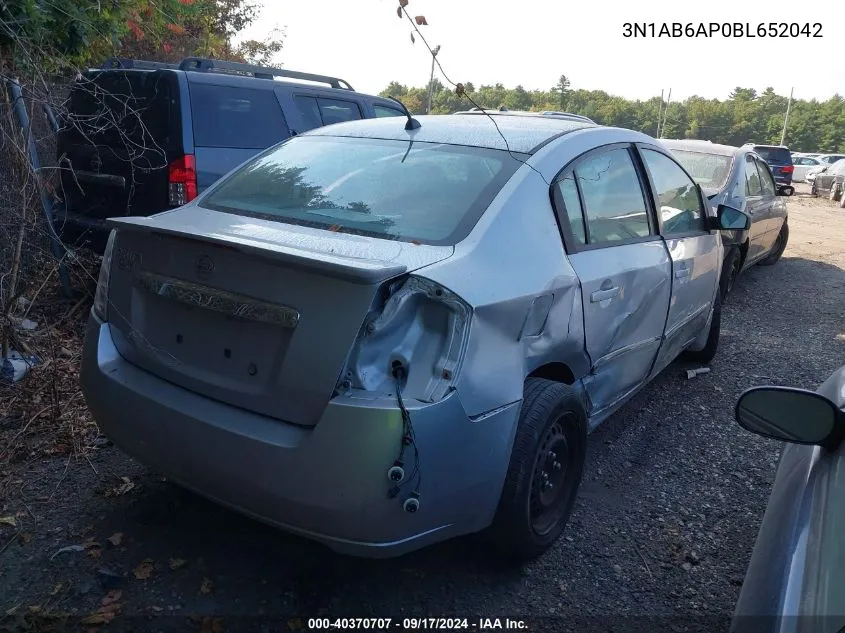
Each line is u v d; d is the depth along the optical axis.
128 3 6.92
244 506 2.63
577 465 3.40
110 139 5.98
